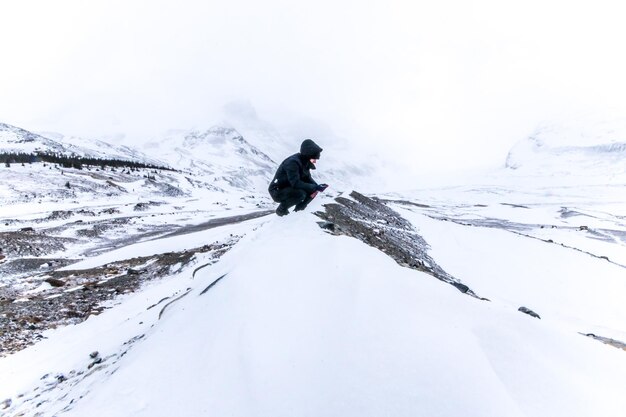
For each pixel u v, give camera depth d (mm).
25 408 5406
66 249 26844
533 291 16156
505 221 67812
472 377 2396
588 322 12828
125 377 3311
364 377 2412
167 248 23422
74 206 45000
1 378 6918
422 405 2189
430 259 18781
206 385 2771
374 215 23047
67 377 6395
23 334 9828
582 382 2539
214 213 53250
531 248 22406
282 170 6625
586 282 17250
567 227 57250
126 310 10812
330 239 5066
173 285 12531
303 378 2516
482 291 15562
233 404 2504
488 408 2172
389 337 2775
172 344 3615
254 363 2766
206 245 21109
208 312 3928
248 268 4387
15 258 21922
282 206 6809
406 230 24203
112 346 7008
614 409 2299
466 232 25906
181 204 62344
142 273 16203
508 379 2477
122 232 34469
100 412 2947
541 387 2424
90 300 12891
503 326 3057
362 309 3148
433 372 2422
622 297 15555
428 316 3104
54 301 12711
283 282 3859
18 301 12547
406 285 3602
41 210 40156
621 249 38469
